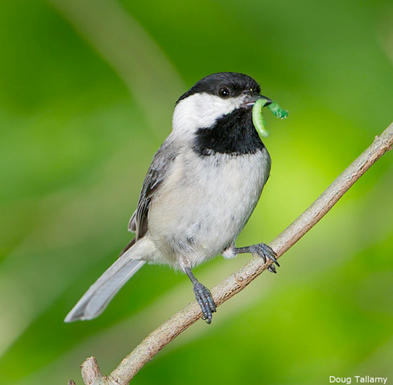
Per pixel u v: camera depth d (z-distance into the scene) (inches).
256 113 91.6
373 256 94.0
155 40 95.3
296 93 94.9
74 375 93.8
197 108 92.4
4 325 94.3
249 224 94.5
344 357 93.4
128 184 95.1
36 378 93.8
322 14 94.7
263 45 95.1
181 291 94.1
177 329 90.4
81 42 95.2
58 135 94.8
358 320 93.6
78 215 95.1
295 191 94.3
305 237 94.0
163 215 92.4
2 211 94.7
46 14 95.0
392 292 93.7
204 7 94.9
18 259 95.0
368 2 94.7
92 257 95.1
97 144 94.8
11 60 95.0
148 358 90.3
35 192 94.7
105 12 95.0
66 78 95.2
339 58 94.8
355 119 94.5
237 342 93.7
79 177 94.7
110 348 94.0
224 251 93.0
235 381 93.6
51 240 95.1
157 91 95.0
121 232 95.3
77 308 93.4
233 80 92.4
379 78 94.6
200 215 92.3
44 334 94.6
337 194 90.5
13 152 94.7
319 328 93.6
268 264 90.7
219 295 90.7
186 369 93.7
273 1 94.7
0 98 95.0
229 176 92.1
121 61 95.0
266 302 93.7
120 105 95.1
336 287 93.7
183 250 92.7
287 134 94.7
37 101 95.1
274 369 93.5
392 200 94.2
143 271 94.8
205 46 95.2
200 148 92.2
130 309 94.6
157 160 92.7
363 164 90.5
